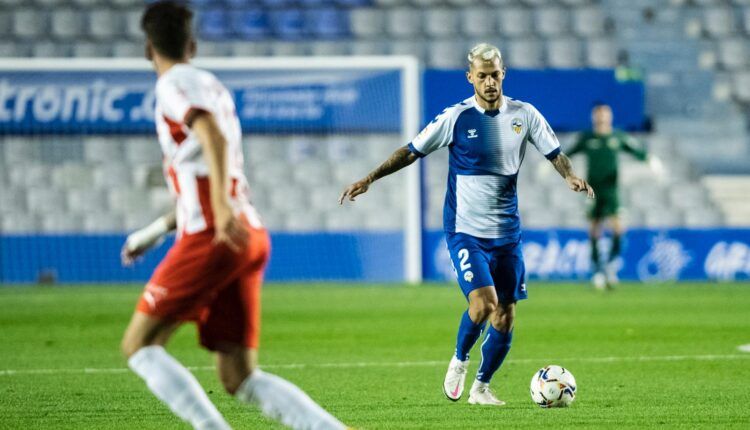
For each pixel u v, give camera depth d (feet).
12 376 101.86
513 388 94.22
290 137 269.03
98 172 271.49
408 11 304.91
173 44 56.03
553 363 111.24
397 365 110.63
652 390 91.71
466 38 301.02
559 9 309.42
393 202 273.95
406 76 243.40
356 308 176.86
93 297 200.85
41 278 239.50
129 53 289.33
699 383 96.12
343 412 81.05
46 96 243.81
